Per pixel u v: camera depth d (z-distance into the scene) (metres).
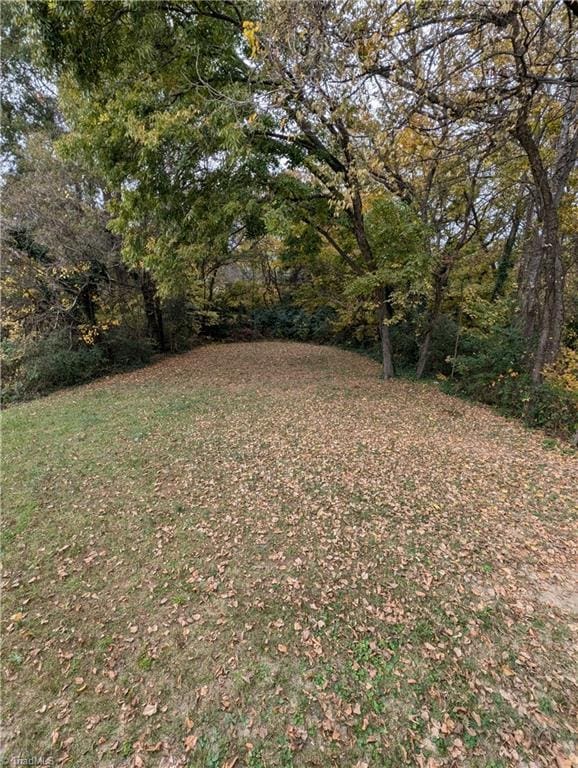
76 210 9.54
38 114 11.34
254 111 6.07
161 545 3.90
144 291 12.95
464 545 3.82
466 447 6.08
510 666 2.60
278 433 6.55
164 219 7.98
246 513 4.38
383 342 10.59
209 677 2.60
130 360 12.41
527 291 10.39
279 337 20.81
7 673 2.66
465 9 3.87
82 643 2.87
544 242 6.79
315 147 8.36
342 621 3.00
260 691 2.50
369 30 4.29
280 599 3.22
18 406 8.67
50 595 3.33
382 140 4.93
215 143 7.10
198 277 15.91
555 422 6.69
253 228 8.95
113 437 6.45
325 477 5.10
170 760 2.15
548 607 3.09
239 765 2.12
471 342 9.91
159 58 6.96
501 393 8.00
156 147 6.43
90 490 4.90
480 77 5.20
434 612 3.05
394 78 4.33
